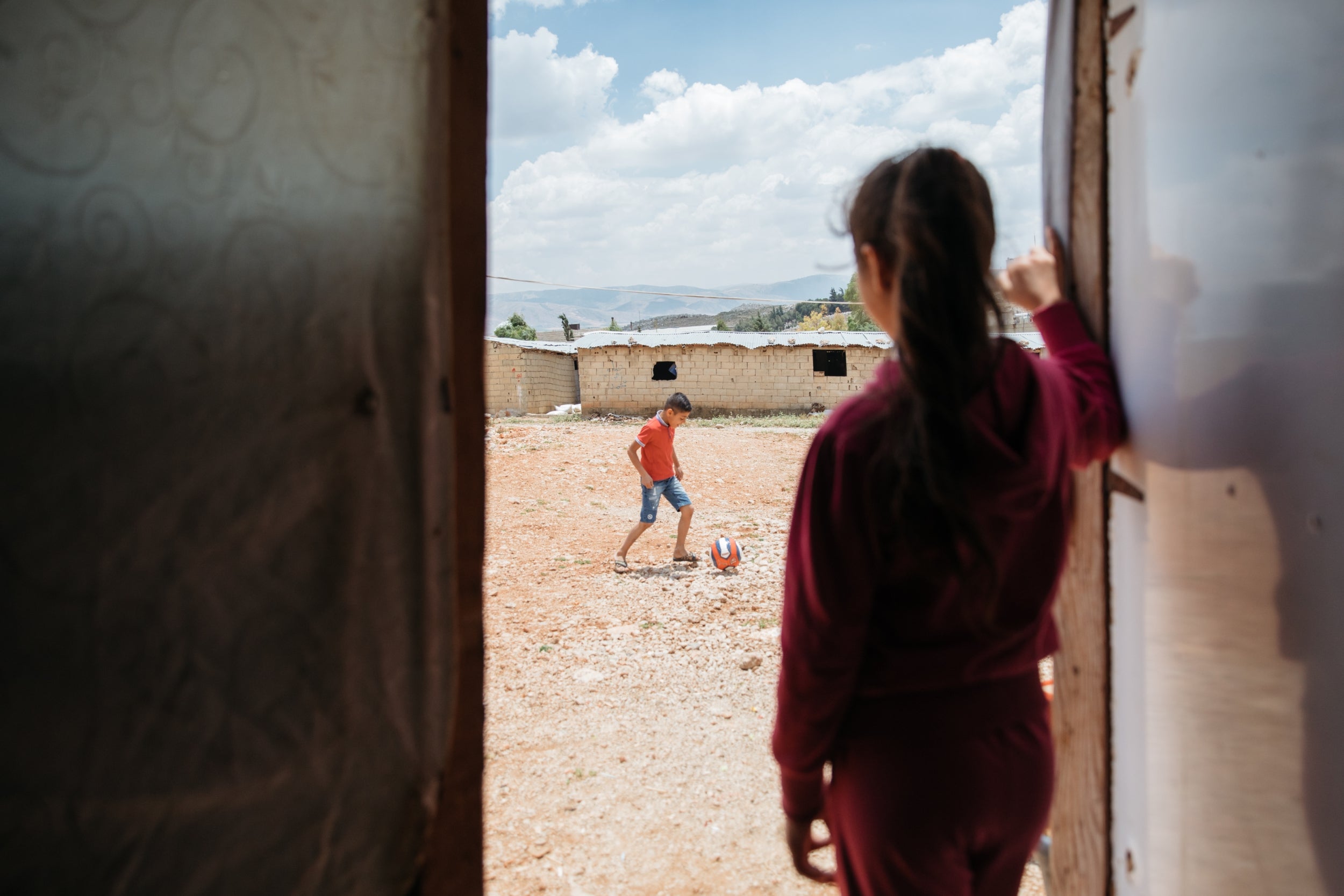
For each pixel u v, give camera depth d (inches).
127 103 34.9
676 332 984.9
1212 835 50.8
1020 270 65.3
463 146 46.6
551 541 349.7
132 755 35.5
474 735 48.2
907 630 47.5
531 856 120.5
